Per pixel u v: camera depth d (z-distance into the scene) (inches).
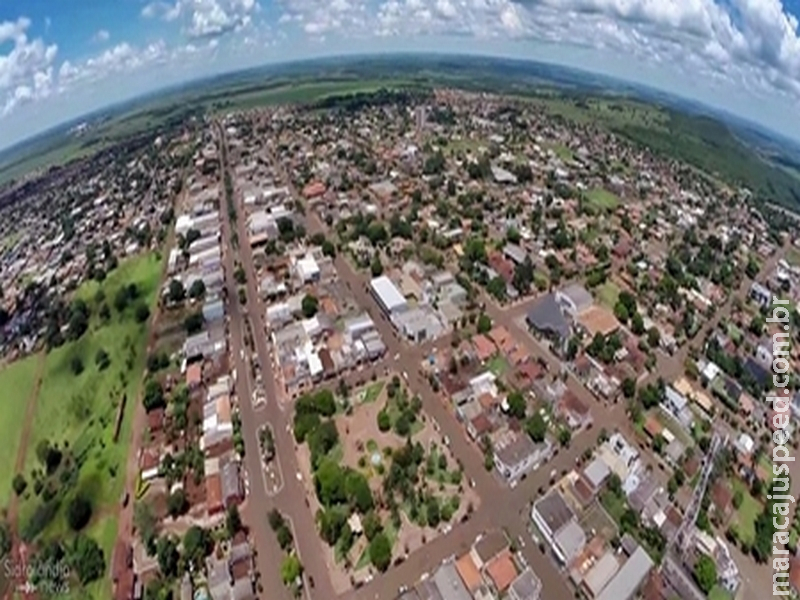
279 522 3272.6
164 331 5413.4
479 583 2930.6
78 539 3299.7
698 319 5521.7
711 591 2960.1
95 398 4712.1
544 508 3235.7
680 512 3395.7
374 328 5128.0
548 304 5221.5
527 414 4111.7
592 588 2891.2
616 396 4367.6
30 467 4131.4
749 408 4333.2
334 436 3860.7
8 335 5905.5
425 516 3321.9
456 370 4566.9
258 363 4840.1
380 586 2942.9
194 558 3122.5
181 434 4099.4
